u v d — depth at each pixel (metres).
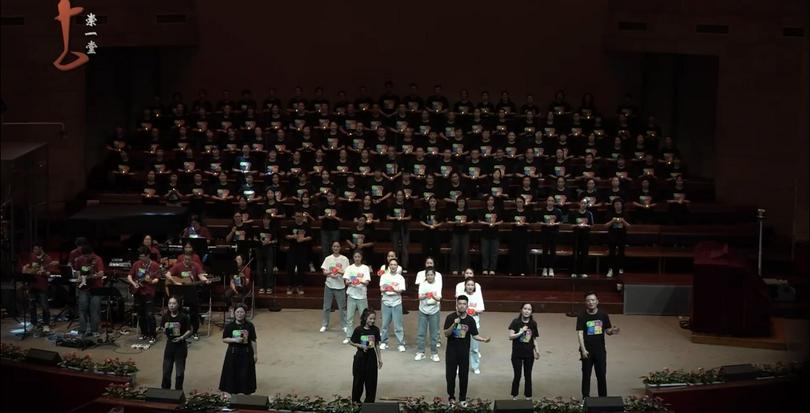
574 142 25.19
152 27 26.52
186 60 27.98
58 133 24.38
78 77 25.20
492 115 25.50
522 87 27.75
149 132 25.95
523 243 22.06
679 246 23.19
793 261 22.55
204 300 20.22
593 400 14.80
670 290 20.94
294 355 18.22
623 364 18.02
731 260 19.61
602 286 21.94
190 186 23.72
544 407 15.02
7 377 16.83
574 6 27.39
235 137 25.17
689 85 27.09
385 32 27.81
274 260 21.62
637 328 20.17
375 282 22.00
